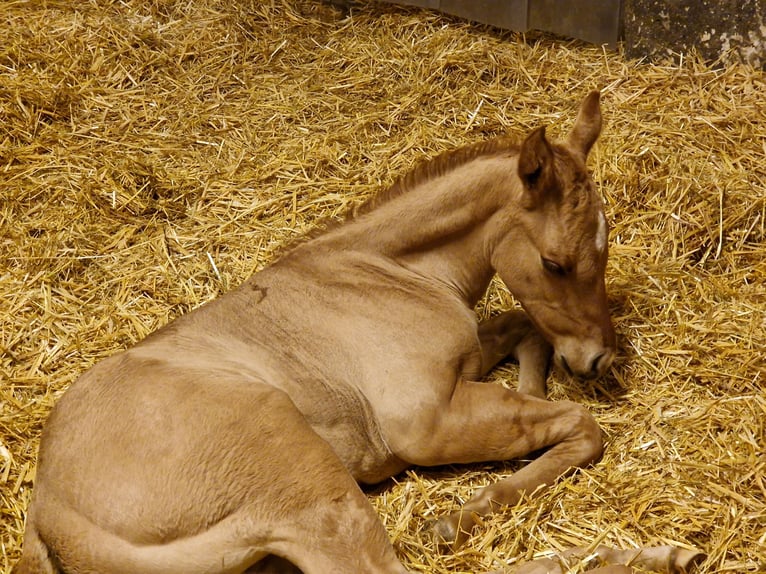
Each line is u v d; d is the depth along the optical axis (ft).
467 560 4.32
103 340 5.68
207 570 3.75
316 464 3.87
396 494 4.74
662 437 4.95
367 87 8.29
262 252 6.45
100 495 3.76
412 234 4.96
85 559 3.75
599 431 4.86
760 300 5.88
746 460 4.71
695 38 8.12
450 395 4.70
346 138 7.56
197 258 6.40
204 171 7.25
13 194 6.78
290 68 8.62
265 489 3.80
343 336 4.68
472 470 4.87
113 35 8.65
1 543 4.42
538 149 4.46
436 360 4.71
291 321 4.69
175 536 3.74
